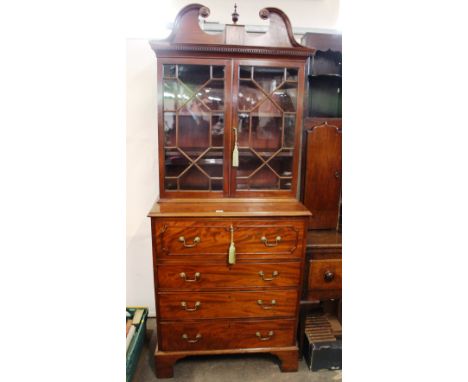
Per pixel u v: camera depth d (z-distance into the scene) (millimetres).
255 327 1404
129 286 1812
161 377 1414
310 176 1611
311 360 1464
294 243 1330
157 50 1269
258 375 1452
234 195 1436
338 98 1646
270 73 1385
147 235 1762
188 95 1356
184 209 1314
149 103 1621
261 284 1355
